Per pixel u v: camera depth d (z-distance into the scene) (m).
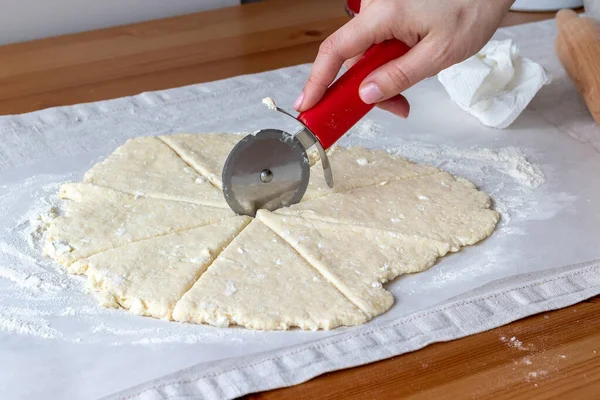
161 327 0.76
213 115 1.02
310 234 0.83
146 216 0.85
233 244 0.82
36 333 0.75
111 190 0.88
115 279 0.78
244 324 0.75
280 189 0.85
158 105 1.03
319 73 0.81
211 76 1.09
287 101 1.04
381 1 0.80
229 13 1.25
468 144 0.98
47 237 0.83
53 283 0.80
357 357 0.72
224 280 0.78
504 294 0.77
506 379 0.70
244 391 0.69
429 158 0.95
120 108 1.02
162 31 1.20
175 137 0.96
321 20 1.23
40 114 1.01
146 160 0.93
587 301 0.77
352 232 0.83
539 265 0.81
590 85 0.99
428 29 0.80
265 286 0.78
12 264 0.82
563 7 1.24
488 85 1.00
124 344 0.74
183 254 0.81
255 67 1.11
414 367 0.72
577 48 1.03
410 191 0.89
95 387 0.71
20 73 1.10
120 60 1.13
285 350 0.72
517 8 1.25
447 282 0.80
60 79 1.09
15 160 0.94
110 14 1.26
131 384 0.71
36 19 1.22
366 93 0.81
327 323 0.75
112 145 0.97
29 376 0.72
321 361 0.72
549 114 1.02
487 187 0.91
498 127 1.00
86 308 0.77
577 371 0.71
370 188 0.89
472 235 0.84
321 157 0.83
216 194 0.88
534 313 0.76
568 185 0.91
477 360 0.72
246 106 1.03
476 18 0.81
